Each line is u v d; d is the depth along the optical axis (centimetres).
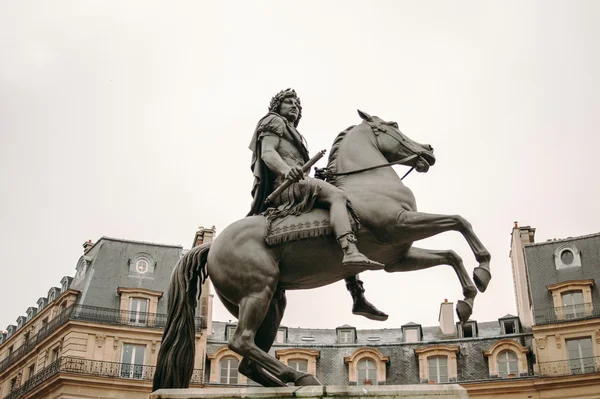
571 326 3003
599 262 3212
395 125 673
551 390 2920
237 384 3047
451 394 517
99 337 3006
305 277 624
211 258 623
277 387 541
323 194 612
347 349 3281
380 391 524
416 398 519
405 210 613
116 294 3188
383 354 3225
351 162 651
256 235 615
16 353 3406
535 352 3030
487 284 590
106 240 3375
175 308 630
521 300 3384
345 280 662
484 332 3334
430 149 666
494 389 2981
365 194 618
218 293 634
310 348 3303
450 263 624
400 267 639
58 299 3222
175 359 616
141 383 2942
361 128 673
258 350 591
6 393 3400
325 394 527
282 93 687
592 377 2866
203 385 3003
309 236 606
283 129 662
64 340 3025
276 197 631
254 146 671
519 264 3475
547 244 3347
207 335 3231
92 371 2925
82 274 3322
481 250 592
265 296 602
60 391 2884
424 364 3138
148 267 3331
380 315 652
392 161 669
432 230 600
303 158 675
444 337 3322
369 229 611
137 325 3073
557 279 3212
